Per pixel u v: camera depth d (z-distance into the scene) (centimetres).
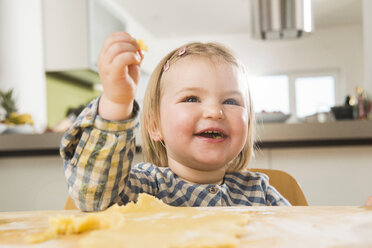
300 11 276
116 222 41
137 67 59
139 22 499
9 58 258
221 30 558
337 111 206
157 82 87
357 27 567
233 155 79
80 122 61
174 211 50
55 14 308
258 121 180
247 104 94
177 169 86
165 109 82
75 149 65
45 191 169
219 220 42
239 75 84
